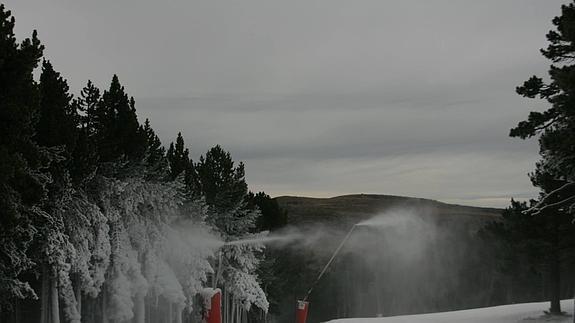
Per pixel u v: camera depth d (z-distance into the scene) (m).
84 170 32.41
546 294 86.00
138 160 39.72
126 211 38.03
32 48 23.89
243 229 60.62
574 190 36.22
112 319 37.72
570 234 43.56
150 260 41.12
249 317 78.31
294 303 101.75
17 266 25.94
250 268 59.91
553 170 26.56
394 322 47.91
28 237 25.89
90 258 34.00
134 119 39.81
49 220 28.83
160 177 44.12
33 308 37.12
